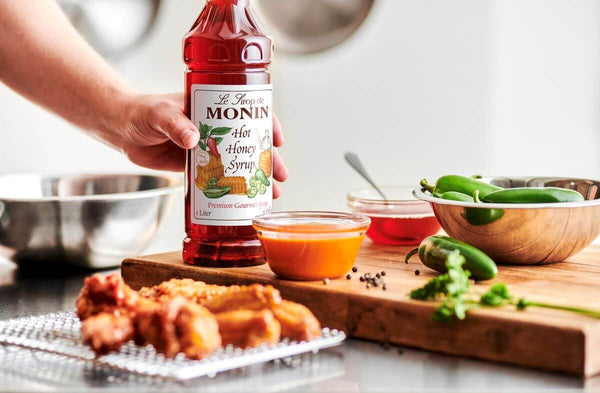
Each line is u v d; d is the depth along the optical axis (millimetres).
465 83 2475
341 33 2475
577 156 2553
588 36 2525
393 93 2533
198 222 1187
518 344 963
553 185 1284
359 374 942
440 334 999
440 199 1177
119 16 2189
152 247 2316
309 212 1172
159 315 934
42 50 1327
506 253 1174
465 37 2459
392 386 917
